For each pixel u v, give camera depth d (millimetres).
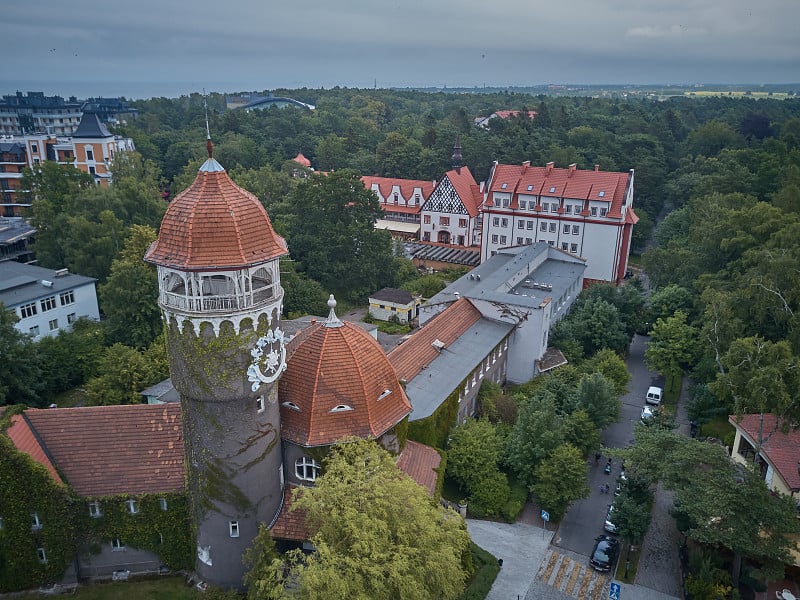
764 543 40688
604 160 149750
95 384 61031
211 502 38094
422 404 53719
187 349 34781
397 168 166625
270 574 33281
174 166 159875
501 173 116438
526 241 113625
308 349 41656
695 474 44562
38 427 41406
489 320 73375
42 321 77188
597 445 58375
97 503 40000
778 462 47656
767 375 46812
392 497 34156
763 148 155000
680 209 130750
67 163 115750
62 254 95250
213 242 33156
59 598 39625
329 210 101000
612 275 108438
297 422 40406
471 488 52219
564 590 44719
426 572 33781
